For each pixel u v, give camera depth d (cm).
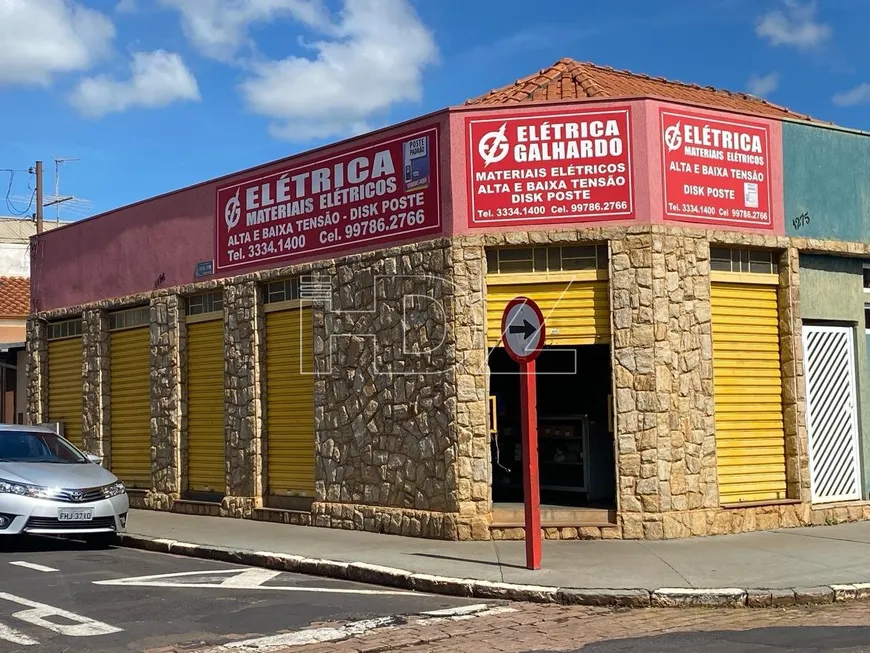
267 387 1571
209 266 1670
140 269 1836
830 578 970
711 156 1291
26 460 1348
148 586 1012
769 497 1319
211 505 1627
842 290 1426
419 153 1316
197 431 1709
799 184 1370
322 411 1438
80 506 1248
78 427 2014
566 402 1400
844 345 1430
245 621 840
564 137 1252
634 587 931
